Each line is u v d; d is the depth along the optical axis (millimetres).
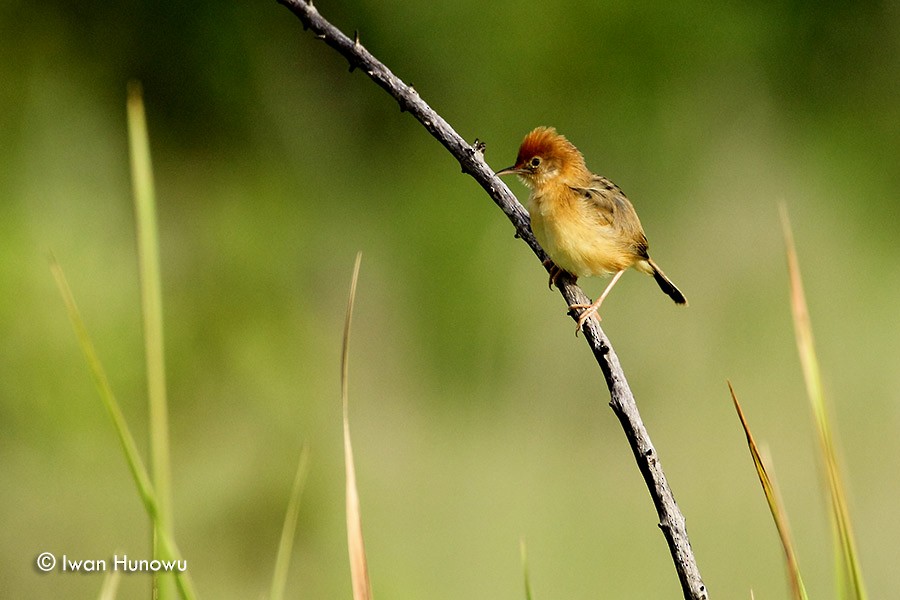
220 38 17625
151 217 3855
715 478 13602
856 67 18797
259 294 16672
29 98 16562
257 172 17719
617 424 15414
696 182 18078
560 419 15727
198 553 13805
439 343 16969
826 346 16078
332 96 18234
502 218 17438
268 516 14102
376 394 16469
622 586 12141
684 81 18281
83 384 14055
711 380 15383
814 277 17109
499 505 13688
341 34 4988
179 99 17641
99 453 13891
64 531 13320
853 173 18547
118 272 15461
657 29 18016
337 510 14094
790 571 3926
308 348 16656
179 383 15344
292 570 13727
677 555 3977
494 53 17922
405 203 17938
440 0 17672
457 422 15859
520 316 16812
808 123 18719
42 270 14469
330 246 17609
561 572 12406
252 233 17078
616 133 18125
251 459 14766
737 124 18391
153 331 3822
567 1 17766
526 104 18125
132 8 17391
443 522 13430
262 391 15672
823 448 4117
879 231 18266
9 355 13812
